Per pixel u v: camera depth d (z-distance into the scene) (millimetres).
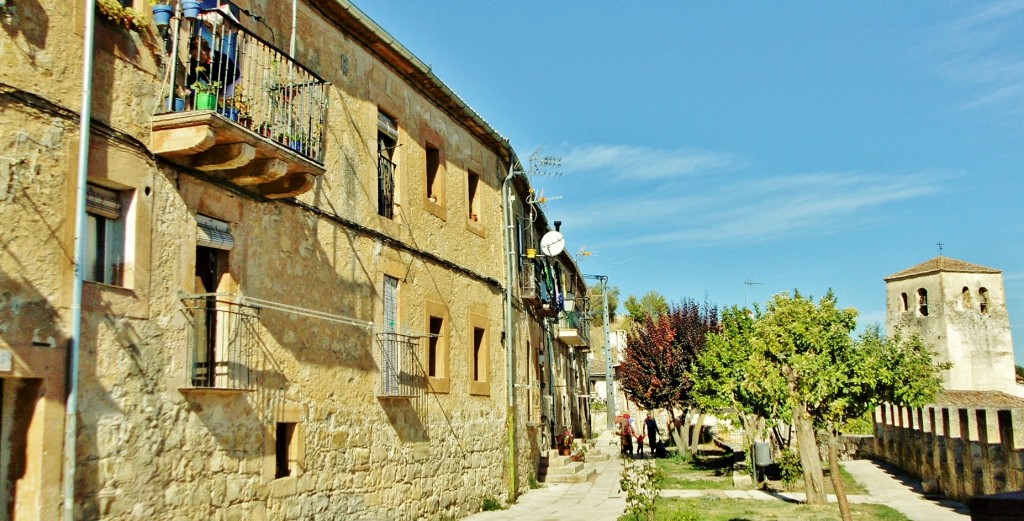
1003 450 14062
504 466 17266
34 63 6754
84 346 7023
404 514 12562
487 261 17469
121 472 7285
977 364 50656
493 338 17391
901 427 22672
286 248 10031
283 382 9758
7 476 6559
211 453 8438
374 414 11906
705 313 30781
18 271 6469
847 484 20156
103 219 7578
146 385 7645
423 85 14477
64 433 6703
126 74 7719
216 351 8789
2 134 6457
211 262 8859
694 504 16281
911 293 53781
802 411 13281
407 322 13219
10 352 6336
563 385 29375
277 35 10297
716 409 23344
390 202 13250
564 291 30844
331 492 10617
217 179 8805
